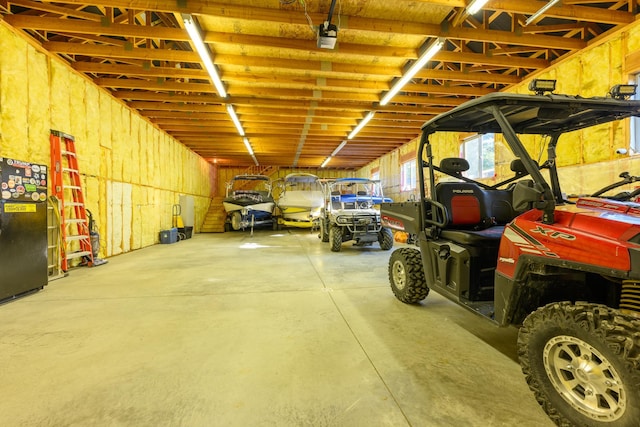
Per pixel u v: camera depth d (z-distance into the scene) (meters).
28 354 2.01
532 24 4.14
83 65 4.99
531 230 1.55
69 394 1.58
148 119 7.75
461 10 3.63
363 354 2.02
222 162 14.80
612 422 1.15
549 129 2.54
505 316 1.71
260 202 11.57
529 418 1.40
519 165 2.45
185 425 1.36
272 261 5.48
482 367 1.86
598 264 1.23
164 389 1.63
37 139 4.25
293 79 5.48
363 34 4.24
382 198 7.62
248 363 1.90
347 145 10.77
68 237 4.48
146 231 7.73
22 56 4.00
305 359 1.95
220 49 4.58
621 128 3.82
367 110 6.78
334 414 1.43
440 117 2.33
